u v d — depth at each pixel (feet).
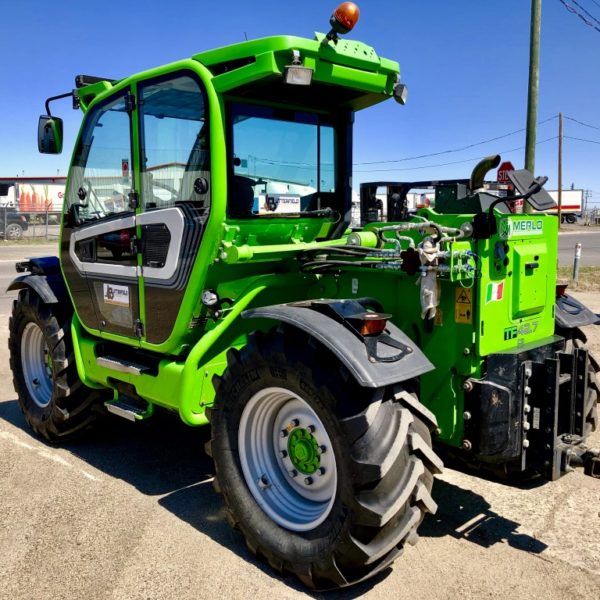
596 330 27.43
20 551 10.48
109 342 14.49
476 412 10.28
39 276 16.05
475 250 9.99
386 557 9.14
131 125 12.66
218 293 11.72
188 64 11.23
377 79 11.82
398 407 9.11
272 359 9.63
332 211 12.89
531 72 35.73
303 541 9.37
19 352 16.65
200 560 10.21
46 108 14.92
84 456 14.85
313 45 10.45
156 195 12.30
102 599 9.19
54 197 121.49
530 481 13.04
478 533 11.08
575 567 9.96
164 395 12.16
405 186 14.67
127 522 11.48
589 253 78.84
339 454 8.85
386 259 10.48
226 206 11.14
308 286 12.46
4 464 14.32
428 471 9.37
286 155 12.25
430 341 10.69
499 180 12.32
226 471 10.46
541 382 9.97
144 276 12.60
